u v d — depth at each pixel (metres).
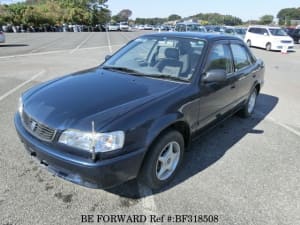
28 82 7.73
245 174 3.48
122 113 2.61
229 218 2.72
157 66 3.71
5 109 5.35
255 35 21.81
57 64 11.19
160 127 2.76
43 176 3.24
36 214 2.66
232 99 4.41
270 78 9.81
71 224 2.57
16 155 3.67
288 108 6.29
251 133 4.75
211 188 3.17
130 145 2.55
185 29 25.84
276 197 3.06
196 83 3.38
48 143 2.62
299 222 2.71
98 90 3.10
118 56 4.21
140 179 2.97
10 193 2.93
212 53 3.74
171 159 3.16
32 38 27.67
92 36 35.38
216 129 4.87
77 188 3.05
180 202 2.92
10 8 50.84
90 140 2.43
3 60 11.77
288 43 19.70
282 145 4.34
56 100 2.89
